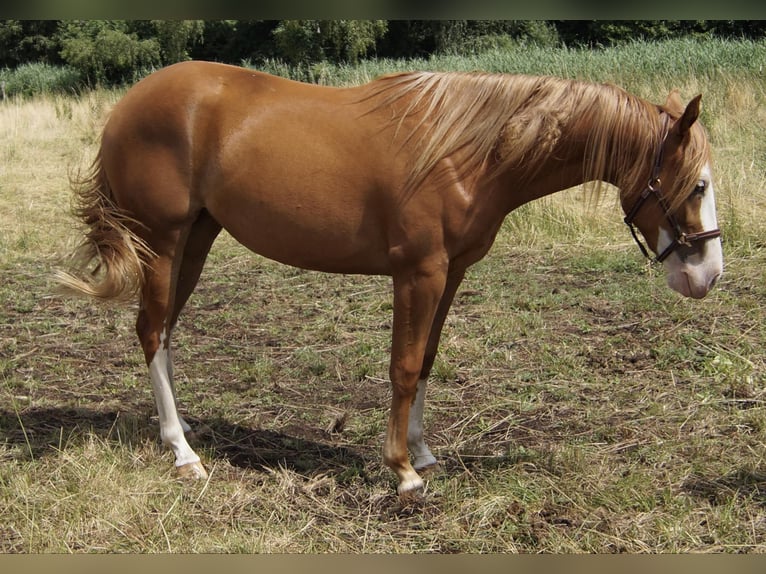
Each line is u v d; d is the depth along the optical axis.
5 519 2.97
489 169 2.98
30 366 4.57
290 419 3.98
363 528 3.02
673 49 14.64
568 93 3.01
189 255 3.61
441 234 2.97
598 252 6.72
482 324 5.23
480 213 3.02
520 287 6.02
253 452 3.62
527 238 7.18
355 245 3.10
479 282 6.15
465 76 3.04
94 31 26.56
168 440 3.42
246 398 4.21
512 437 3.77
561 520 3.05
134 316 5.51
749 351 4.63
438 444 3.72
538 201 7.62
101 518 2.98
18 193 9.18
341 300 5.85
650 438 3.70
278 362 4.72
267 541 2.89
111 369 4.55
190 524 3.02
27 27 31.55
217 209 3.26
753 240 6.57
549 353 4.75
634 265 6.34
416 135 2.96
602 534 2.93
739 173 7.78
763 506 3.14
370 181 2.99
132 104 3.26
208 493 3.22
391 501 3.21
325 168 3.03
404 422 3.17
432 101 2.99
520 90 2.99
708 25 22.72
